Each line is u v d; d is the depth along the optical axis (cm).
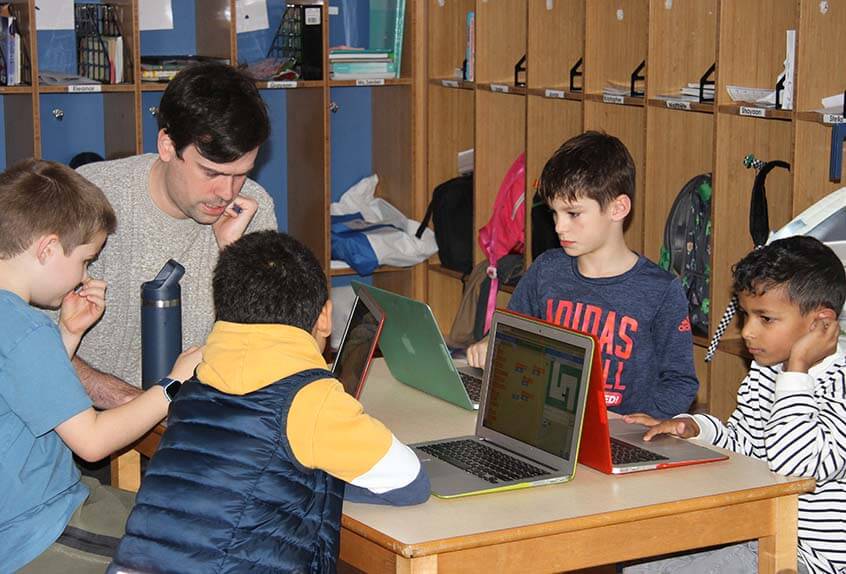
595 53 407
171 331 238
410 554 165
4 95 452
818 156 328
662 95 383
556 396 201
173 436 174
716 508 190
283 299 176
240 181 237
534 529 173
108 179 246
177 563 165
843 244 276
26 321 193
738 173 361
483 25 470
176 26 483
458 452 208
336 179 538
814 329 205
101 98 476
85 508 211
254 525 166
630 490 191
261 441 169
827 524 214
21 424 197
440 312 520
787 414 200
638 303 253
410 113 506
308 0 493
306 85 471
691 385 248
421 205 516
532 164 443
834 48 324
